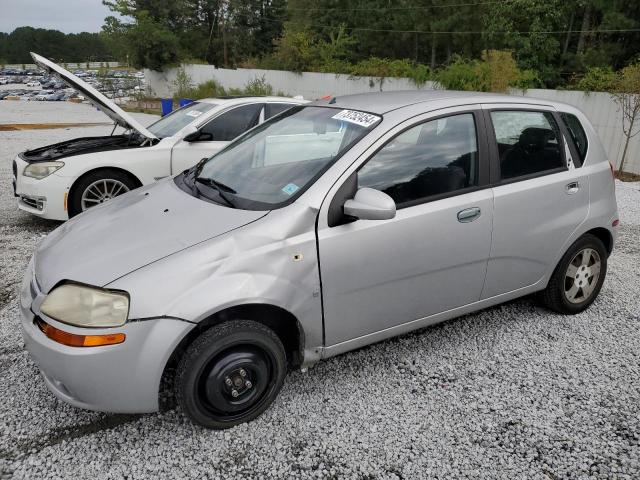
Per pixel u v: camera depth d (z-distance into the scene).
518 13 24.89
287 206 2.68
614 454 2.53
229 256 2.47
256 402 2.71
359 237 2.75
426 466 2.44
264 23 53.91
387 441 2.59
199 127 6.27
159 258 2.44
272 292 2.52
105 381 2.34
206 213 2.77
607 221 3.87
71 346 2.32
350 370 3.20
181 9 50.81
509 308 4.09
